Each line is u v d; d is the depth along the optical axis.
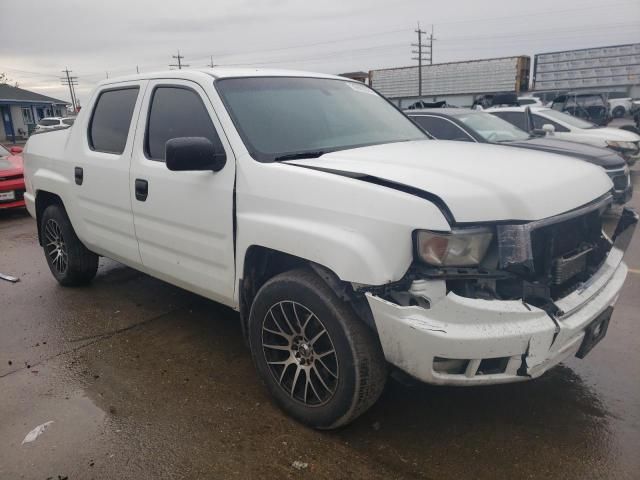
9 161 9.76
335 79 4.19
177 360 3.76
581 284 2.78
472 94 33.12
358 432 2.90
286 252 2.77
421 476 2.56
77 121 4.61
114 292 5.12
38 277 5.68
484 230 2.39
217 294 3.38
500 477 2.55
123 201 3.94
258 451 2.77
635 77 35.62
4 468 2.68
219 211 3.16
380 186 2.52
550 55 38.78
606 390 3.27
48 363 3.75
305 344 2.87
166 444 2.84
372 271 2.42
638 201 8.91
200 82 3.46
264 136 3.21
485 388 3.30
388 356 2.52
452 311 2.36
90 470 2.66
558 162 3.01
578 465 2.62
